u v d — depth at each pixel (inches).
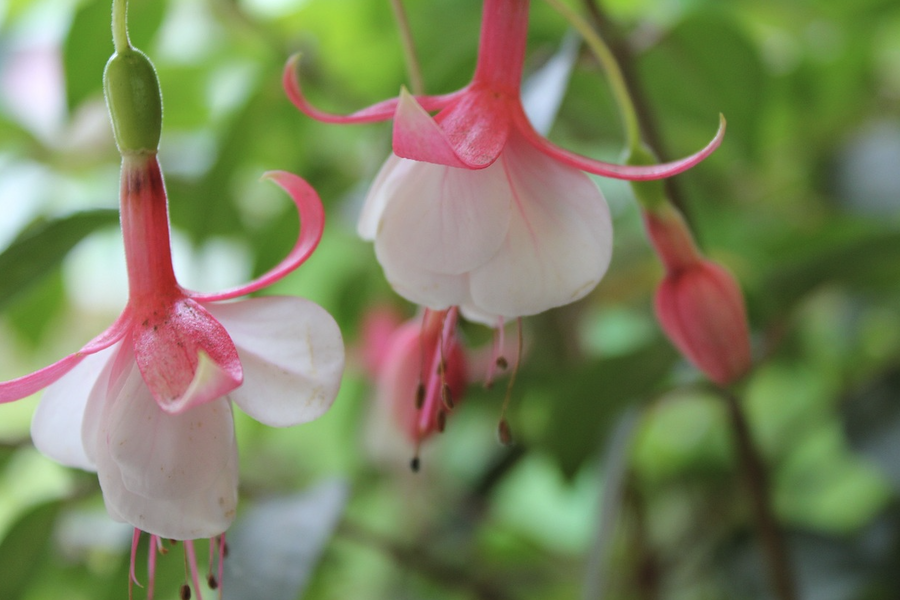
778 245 16.7
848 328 19.0
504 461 18.4
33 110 20.3
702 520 18.9
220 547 11.0
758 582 16.5
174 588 14.3
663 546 19.8
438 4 17.3
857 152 19.8
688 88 15.3
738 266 16.7
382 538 15.8
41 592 15.5
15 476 18.1
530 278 10.7
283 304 10.8
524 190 10.9
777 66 19.2
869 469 16.9
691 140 17.5
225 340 10.6
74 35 13.6
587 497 22.2
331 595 19.2
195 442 10.5
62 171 18.8
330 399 10.6
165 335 10.6
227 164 15.3
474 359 16.1
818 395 19.8
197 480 10.5
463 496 18.8
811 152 20.5
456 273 10.7
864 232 14.2
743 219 18.8
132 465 10.4
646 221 12.1
